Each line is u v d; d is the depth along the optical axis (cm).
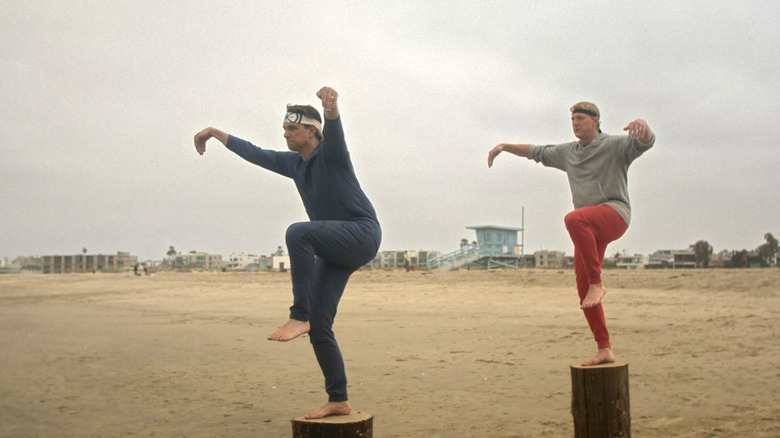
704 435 518
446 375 841
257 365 968
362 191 392
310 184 396
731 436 512
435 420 611
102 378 873
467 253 5484
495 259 5519
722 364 834
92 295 3047
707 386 707
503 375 830
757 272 2141
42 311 2131
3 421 645
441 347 1091
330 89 348
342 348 1109
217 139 450
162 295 2892
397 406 674
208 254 19100
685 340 1059
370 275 3375
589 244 453
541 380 790
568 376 811
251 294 2805
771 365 816
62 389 801
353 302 2098
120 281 4334
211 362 1001
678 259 9262
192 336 1350
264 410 677
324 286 380
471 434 558
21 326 1612
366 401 702
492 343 1118
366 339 1219
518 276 2819
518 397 702
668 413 599
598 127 491
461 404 677
